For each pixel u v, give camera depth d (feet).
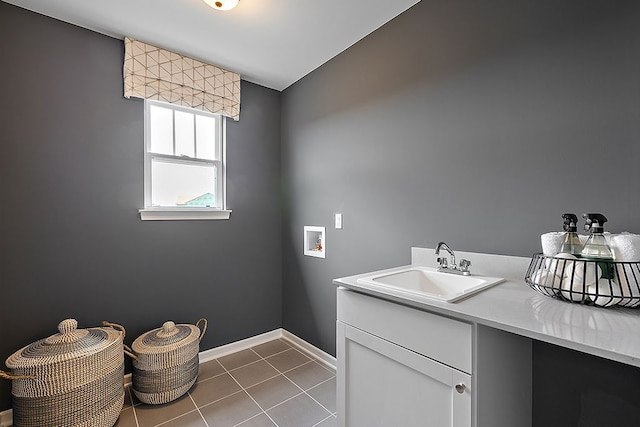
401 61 5.93
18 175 5.60
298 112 8.69
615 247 3.02
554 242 3.39
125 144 6.72
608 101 3.59
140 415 5.66
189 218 7.61
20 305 5.61
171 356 5.95
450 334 3.05
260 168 8.96
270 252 9.20
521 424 3.76
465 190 4.96
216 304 8.11
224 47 7.00
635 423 3.39
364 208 6.74
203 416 5.64
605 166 3.61
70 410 4.72
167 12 5.77
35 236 5.76
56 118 5.94
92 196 6.33
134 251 6.85
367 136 6.66
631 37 3.44
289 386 6.64
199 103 7.48
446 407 3.11
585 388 3.71
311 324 8.29
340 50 7.20
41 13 5.77
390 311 3.63
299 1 5.52
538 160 4.15
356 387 4.09
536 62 4.17
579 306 3.03
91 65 6.31
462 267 4.75
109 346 5.21
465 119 4.95
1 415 5.37
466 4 4.93
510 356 3.44
